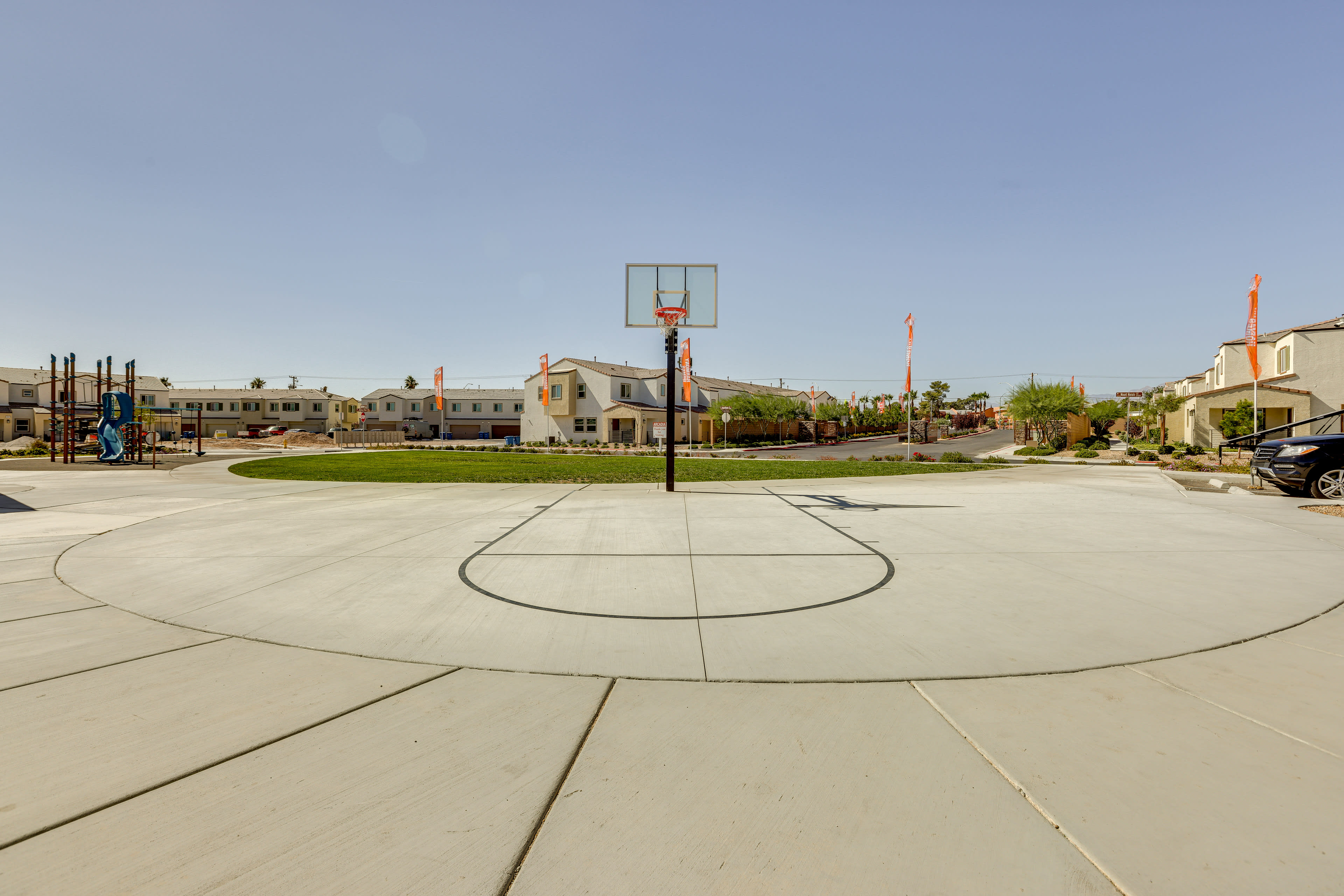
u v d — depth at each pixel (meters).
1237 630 4.55
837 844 2.29
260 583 6.08
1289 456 12.34
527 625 4.83
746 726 3.19
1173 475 19.02
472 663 4.05
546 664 4.04
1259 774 2.68
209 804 2.53
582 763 2.84
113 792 2.60
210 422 82.62
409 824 2.42
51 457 27.47
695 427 56.59
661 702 3.46
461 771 2.77
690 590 5.84
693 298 15.54
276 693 3.57
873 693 3.56
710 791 2.62
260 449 49.72
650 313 15.56
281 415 82.94
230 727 3.16
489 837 2.34
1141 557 7.07
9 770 2.75
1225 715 3.24
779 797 2.58
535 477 19.58
